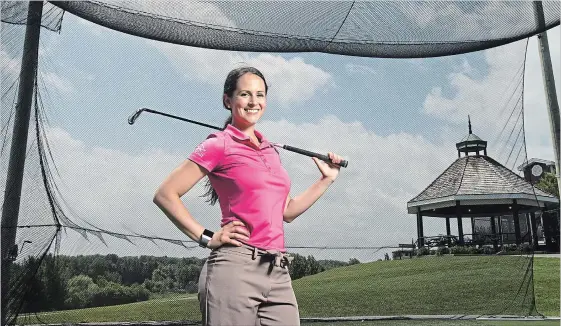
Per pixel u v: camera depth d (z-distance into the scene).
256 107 1.44
